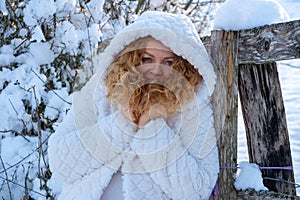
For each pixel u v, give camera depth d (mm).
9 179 3074
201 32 4707
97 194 1846
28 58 3326
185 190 1788
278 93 2238
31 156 3113
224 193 2260
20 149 3127
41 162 3098
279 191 2262
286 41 2092
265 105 2266
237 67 2266
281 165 2248
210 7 4938
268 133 2271
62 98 3244
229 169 2264
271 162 2271
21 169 3082
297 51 2059
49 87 3344
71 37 3270
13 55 3414
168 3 4285
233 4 2275
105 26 3598
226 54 2268
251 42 2211
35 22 3295
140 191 1821
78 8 3518
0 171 3111
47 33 3387
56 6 3285
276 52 2125
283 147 2244
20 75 3250
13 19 3496
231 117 2260
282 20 2254
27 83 3250
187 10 4832
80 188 1868
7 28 3486
